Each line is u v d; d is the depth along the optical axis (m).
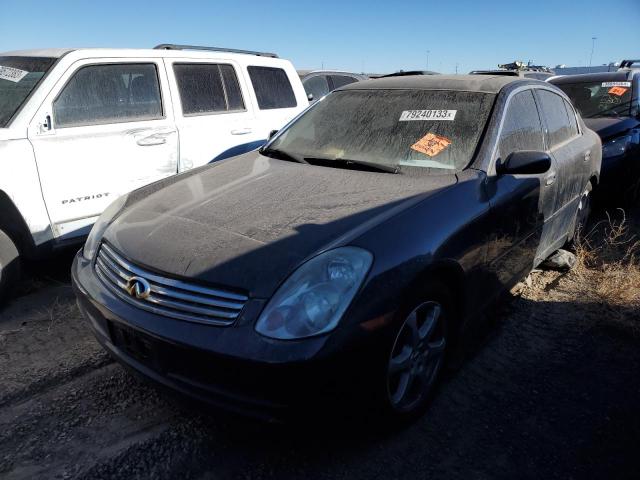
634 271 4.23
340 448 2.45
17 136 3.86
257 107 5.64
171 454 2.40
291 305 2.05
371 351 2.14
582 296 4.02
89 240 2.88
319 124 3.66
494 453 2.43
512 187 3.10
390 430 2.49
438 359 2.68
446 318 2.65
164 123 4.76
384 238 2.30
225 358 2.01
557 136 4.07
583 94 7.39
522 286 4.18
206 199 2.80
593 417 2.69
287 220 2.46
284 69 6.14
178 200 2.85
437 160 3.06
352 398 2.14
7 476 2.26
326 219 2.45
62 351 3.23
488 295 3.04
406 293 2.26
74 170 4.07
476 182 2.86
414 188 2.76
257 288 2.10
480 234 2.75
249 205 2.67
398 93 3.62
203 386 2.12
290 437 2.51
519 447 2.47
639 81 7.44
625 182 6.11
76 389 2.86
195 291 2.18
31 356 3.16
